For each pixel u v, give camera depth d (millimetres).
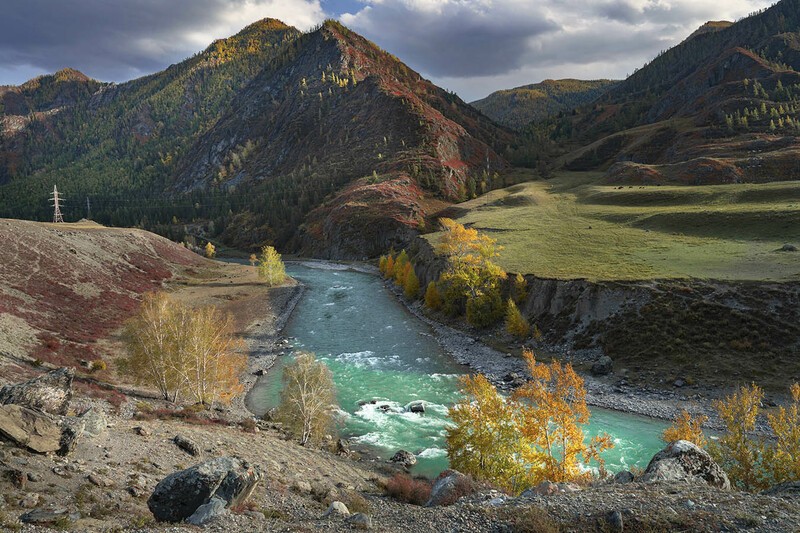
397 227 169625
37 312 66438
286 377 41125
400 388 55062
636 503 17672
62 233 110625
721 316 53656
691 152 180375
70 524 16297
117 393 43719
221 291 114062
